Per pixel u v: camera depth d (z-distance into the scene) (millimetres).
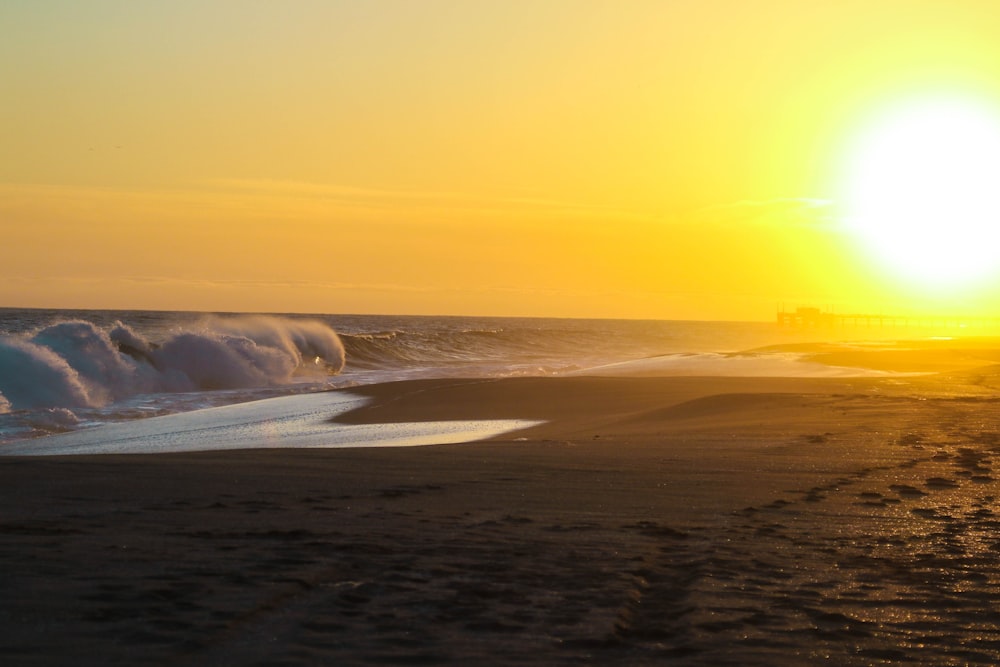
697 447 13961
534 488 10023
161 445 17484
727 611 5301
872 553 6914
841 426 16625
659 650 4578
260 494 9359
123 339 31359
